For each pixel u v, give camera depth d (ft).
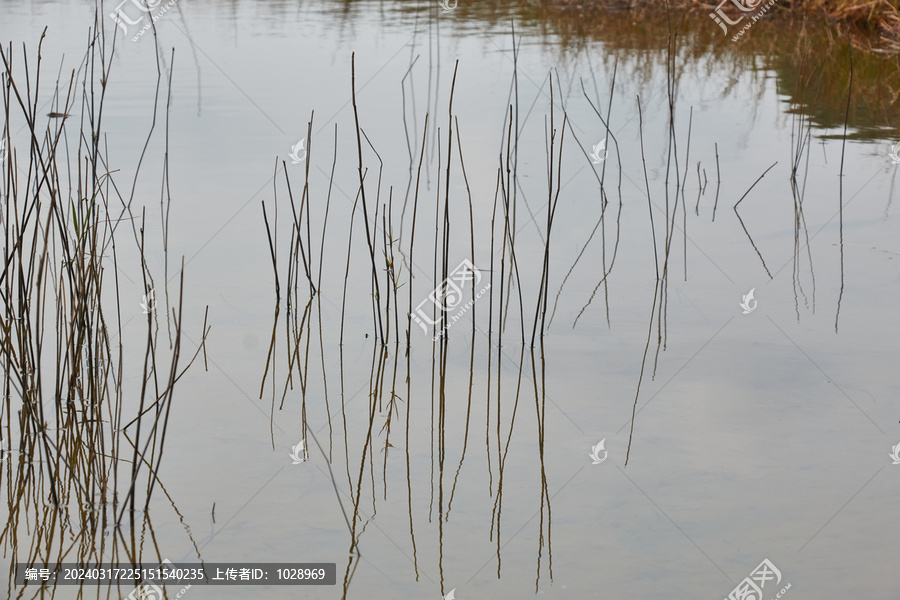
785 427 8.18
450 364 9.59
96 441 8.02
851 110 19.92
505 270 11.75
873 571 6.31
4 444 7.98
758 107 20.17
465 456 7.88
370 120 18.26
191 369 9.30
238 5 35.32
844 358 9.43
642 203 14.35
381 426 8.38
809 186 15.08
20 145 15.42
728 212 13.96
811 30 29.22
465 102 19.95
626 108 19.77
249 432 8.23
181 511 7.06
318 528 6.86
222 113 18.52
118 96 19.63
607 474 7.57
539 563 6.45
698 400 8.71
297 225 10.66
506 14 33.45
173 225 12.78
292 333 10.17
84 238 8.44
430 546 6.66
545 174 15.44
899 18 27.66
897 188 14.85
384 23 30.81
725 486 7.35
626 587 6.20
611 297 11.05
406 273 11.61
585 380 9.18
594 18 32.58
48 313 10.04
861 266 11.84
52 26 27.48
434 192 14.32
